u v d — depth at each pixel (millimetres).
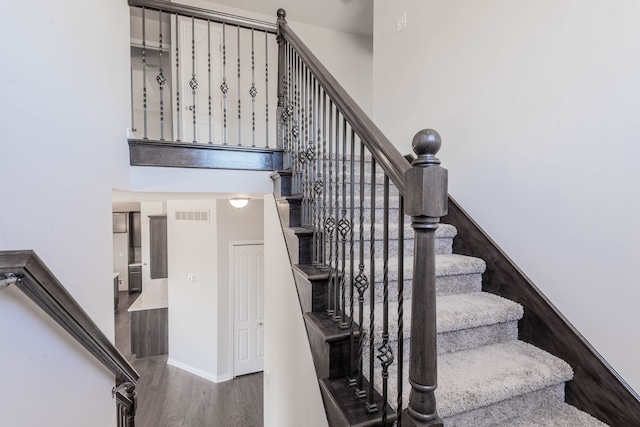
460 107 2037
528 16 1620
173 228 4953
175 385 4379
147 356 5270
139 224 9641
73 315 944
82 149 1237
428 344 767
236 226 4613
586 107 1377
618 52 1267
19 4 844
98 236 1403
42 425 917
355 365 1263
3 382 759
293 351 1801
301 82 1898
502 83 1762
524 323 1549
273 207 2354
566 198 1453
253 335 4762
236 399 4027
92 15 1360
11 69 812
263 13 3979
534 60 1594
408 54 2482
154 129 5480
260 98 4094
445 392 1117
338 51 4363
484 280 1797
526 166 1636
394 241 1842
